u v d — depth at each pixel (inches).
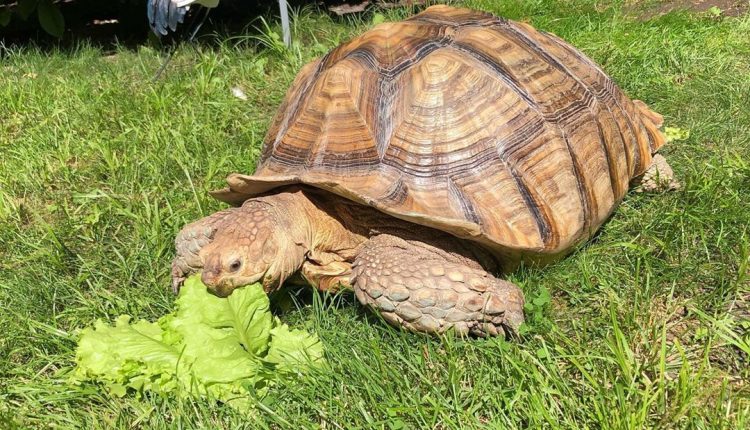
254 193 40.4
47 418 35.7
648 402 32.1
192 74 72.1
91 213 51.2
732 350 36.7
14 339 40.2
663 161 49.6
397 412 33.9
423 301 35.7
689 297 40.7
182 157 55.6
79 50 88.2
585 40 72.5
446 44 41.3
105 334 36.9
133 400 35.8
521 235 37.4
